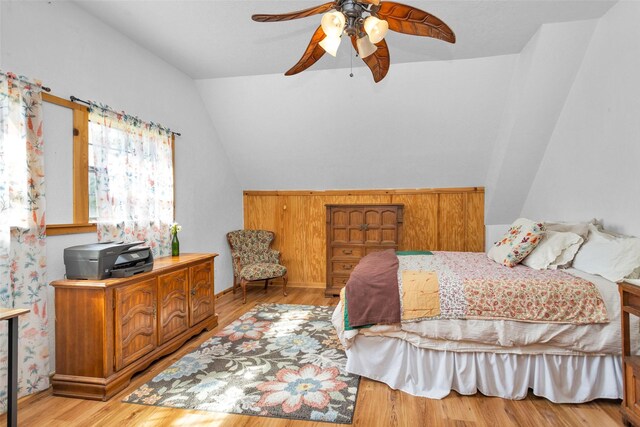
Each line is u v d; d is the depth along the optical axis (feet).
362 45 6.41
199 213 13.80
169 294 9.09
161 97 11.52
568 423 6.20
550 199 12.17
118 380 7.28
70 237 8.17
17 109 6.91
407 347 7.41
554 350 6.93
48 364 7.47
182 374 8.03
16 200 6.90
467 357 7.19
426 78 12.16
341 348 9.46
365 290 7.52
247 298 14.96
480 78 11.92
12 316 5.32
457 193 15.89
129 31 9.71
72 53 8.30
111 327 7.24
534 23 9.42
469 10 8.73
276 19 6.39
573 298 6.86
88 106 8.61
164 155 11.34
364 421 6.29
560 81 10.67
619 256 7.29
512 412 6.56
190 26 9.44
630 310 5.87
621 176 8.48
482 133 13.62
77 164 8.36
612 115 8.81
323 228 17.07
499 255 9.66
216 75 12.99
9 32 6.89
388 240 14.65
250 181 17.31
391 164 15.39
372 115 13.62
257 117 14.39
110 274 7.51
